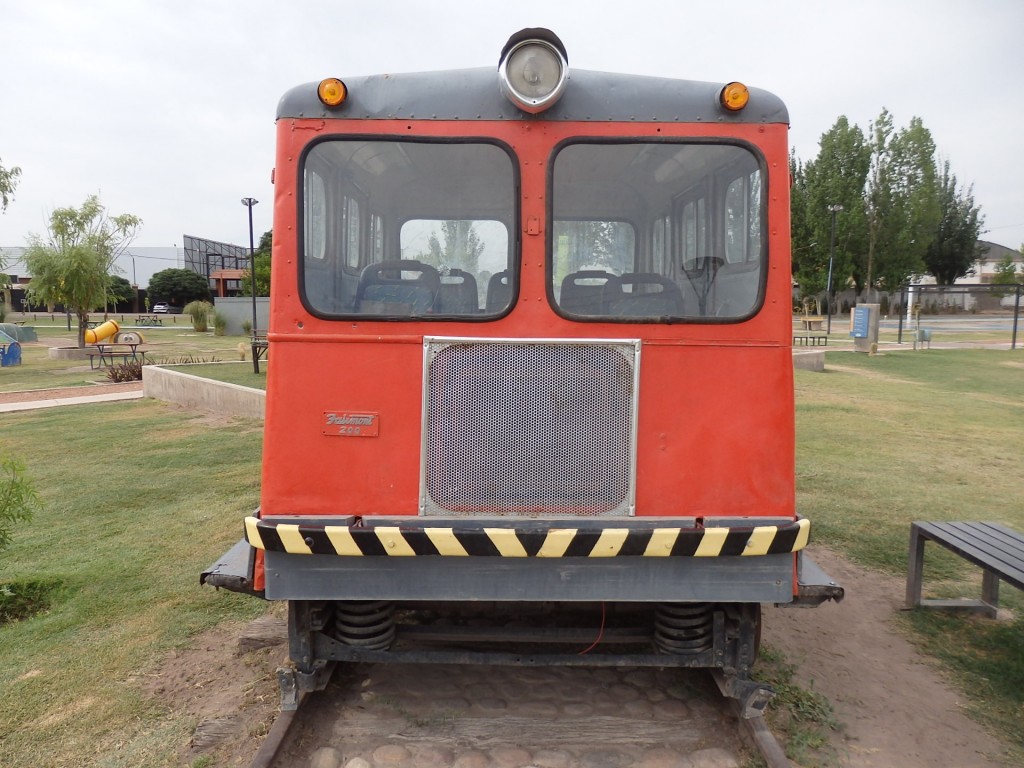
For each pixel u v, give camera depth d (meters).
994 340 28.11
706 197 3.08
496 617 3.96
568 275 3.07
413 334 3.01
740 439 3.04
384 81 3.03
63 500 6.96
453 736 3.23
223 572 3.19
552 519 3.02
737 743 3.17
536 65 2.92
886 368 18.11
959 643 4.18
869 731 3.32
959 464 8.10
